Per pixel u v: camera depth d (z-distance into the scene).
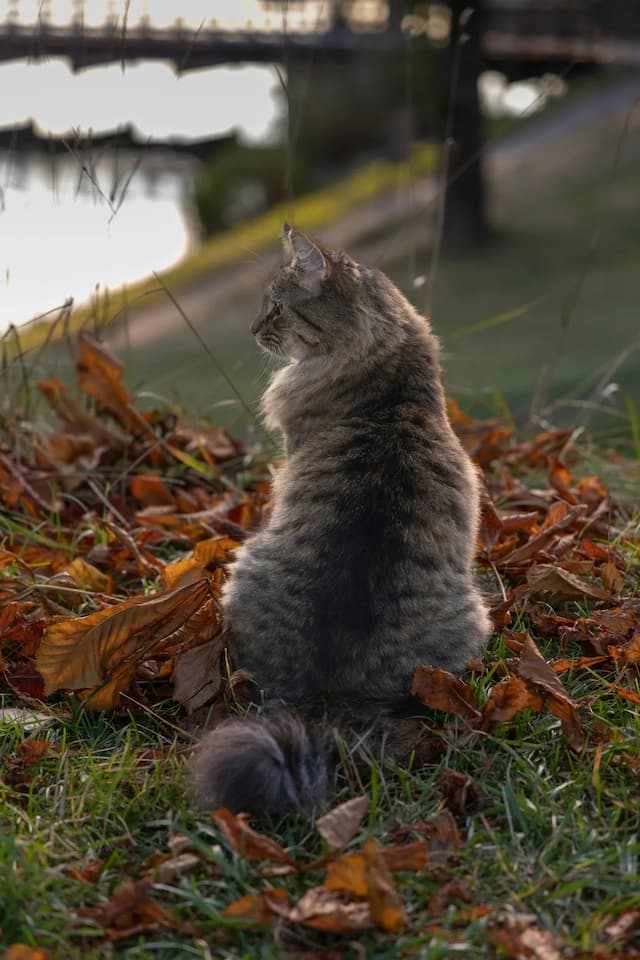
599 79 9.90
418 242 7.11
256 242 7.77
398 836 1.34
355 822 1.32
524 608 1.65
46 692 1.49
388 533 1.49
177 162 8.65
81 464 1.99
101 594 1.68
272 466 2.03
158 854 1.32
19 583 1.71
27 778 1.42
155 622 1.52
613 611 1.63
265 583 1.50
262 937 1.25
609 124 9.03
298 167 8.82
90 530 1.84
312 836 1.36
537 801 1.37
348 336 1.66
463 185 6.96
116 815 1.38
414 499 1.52
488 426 2.12
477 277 6.44
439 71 5.91
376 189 8.44
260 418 2.10
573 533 1.82
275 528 1.54
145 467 2.04
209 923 1.25
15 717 1.50
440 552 1.51
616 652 1.54
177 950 1.25
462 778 1.38
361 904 1.27
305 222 7.93
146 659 1.56
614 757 1.41
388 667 1.47
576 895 1.29
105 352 2.04
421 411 1.61
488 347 5.20
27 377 2.07
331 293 1.68
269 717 1.41
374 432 1.58
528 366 4.71
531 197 7.81
